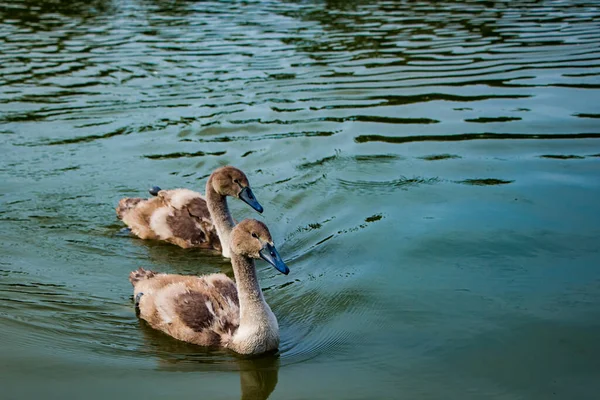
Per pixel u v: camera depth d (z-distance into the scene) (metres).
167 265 11.81
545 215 12.66
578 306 10.01
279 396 8.27
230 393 8.34
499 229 12.23
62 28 27.19
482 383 8.47
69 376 8.63
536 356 8.98
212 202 12.27
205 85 20.30
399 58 22.83
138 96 19.38
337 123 17.41
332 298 10.45
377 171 14.79
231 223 12.33
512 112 17.88
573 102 18.44
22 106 18.56
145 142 16.42
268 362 9.03
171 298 9.86
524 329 9.54
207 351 9.33
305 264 11.47
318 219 12.95
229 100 19.05
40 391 8.31
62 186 14.22
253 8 30.91
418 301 10.29
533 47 23.78
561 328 9.52
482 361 8.91
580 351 9.05
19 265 11.31
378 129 17.03
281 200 13.66
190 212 12.75
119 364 8.94
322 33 26.06
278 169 15.01
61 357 9.02
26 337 9.39
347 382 8.53
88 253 11.92
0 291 10.46
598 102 18.38
